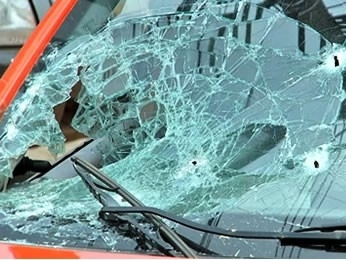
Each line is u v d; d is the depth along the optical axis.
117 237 1.92
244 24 2.60
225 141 2.37
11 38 5.01
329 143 2.24
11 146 2.42
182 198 2.12
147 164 2.35
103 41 2.71
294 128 2.32
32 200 2.20
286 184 2.13
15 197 2.24
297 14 2.56
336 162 2.18
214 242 1.87
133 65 2.65
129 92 2.61
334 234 1.82
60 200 2.18
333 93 2.37
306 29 2.52
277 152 2.28
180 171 2.29
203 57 2.60
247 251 1.83
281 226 1.93
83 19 2.75
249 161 2.27
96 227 1.98
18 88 2.49
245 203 2.06
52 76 2.57
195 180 2.23
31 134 2.47
